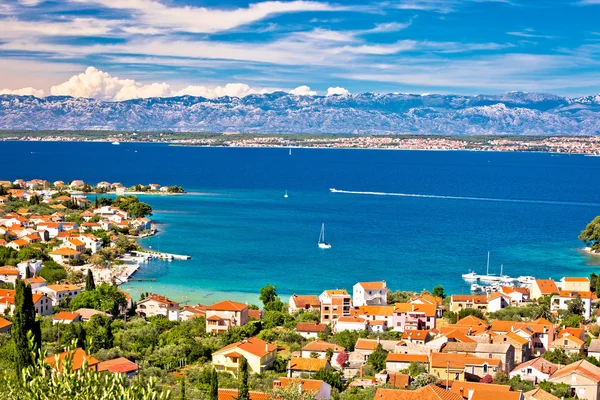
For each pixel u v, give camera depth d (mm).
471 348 155750
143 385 68125
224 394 125188
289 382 120875
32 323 139500
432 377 139250
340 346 169125
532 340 173875
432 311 198750
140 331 179125
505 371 152500
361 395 130875
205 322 194875
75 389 63281
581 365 145625
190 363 159500
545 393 126562
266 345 158875
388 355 157500
